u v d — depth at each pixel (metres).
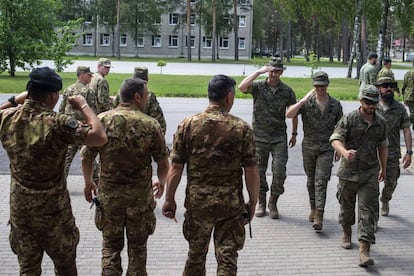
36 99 3.74
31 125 3.68
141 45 72.69
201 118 4.19
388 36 77.94
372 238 5.60
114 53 71.56
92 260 5.45
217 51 69.69
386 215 7.40
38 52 29.36
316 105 6.73
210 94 4.23
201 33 69.81
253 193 4.27
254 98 7.11
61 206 3.84
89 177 4.59
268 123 7.04
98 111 7.85
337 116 6.77
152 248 5.88
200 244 4.24
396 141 7.10
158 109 6.93
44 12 29.59
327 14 33.53
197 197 4.17
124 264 5.34
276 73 6.96
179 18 70.38
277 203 7.88
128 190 4.32
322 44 90.31
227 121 4.17
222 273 4.05
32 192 3.72
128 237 4.45
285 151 7.13
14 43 28.39
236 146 4.14
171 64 50.88
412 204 7.96
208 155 4.13
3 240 5.94
